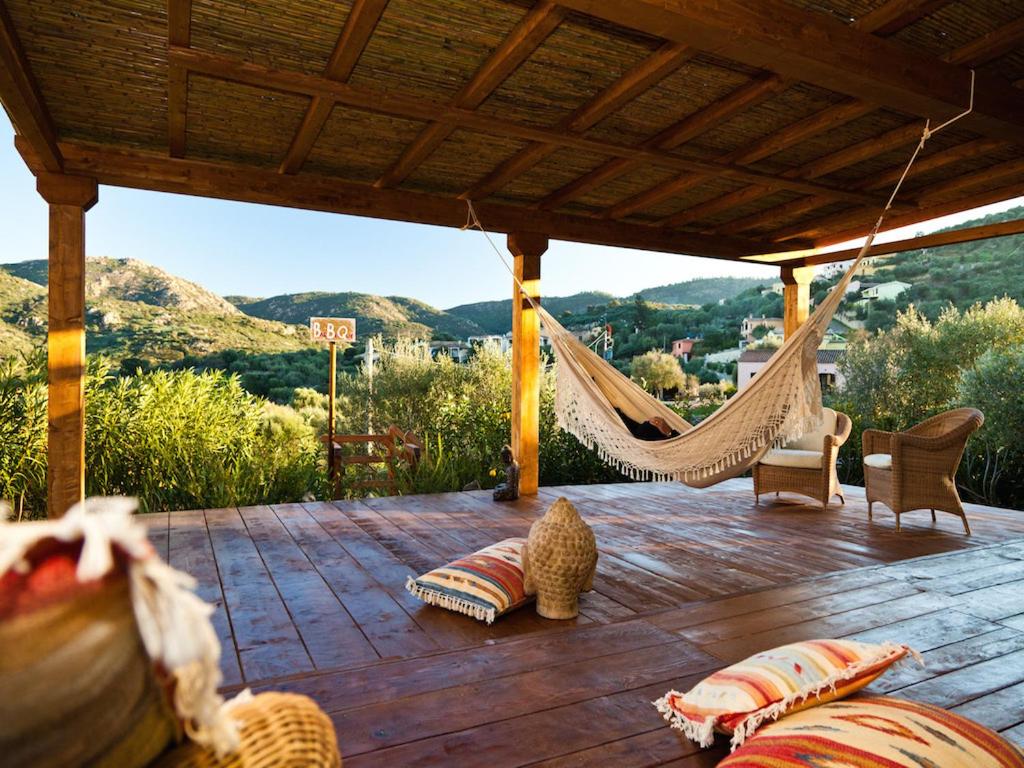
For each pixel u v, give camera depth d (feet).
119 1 8.89
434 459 20.79
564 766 5.77
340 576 11.10
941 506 14.78
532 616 9.46
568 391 16.20
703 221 20.13
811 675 6.01
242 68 10.12
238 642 8.41
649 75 10.53
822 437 17.98
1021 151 14.55
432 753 5.92
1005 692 7.27
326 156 14.80
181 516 15.48
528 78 11.14
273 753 2.56
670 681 7.41
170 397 19.66
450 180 16.39
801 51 8.54
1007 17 9.19
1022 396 20.72
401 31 9.70
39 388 17.48
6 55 8.89
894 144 13.55
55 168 13.53
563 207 18.71
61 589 1.78
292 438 23.12
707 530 14.92
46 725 1.70
